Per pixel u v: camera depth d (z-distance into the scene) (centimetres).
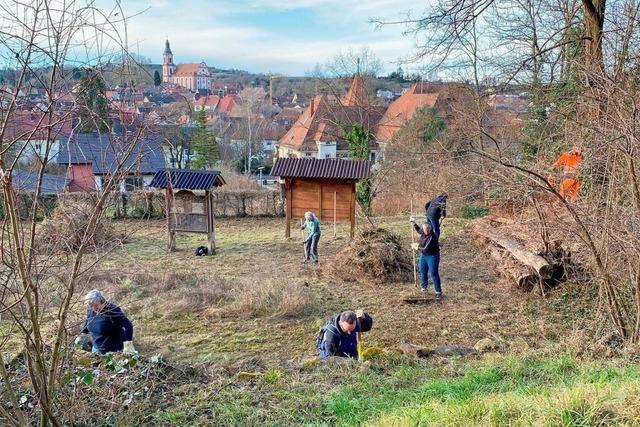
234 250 1540
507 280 1128
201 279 1177
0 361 385
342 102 3478
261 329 898
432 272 1042
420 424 435
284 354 788
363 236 1270
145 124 382
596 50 964
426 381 599
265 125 5641
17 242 347
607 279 702
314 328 899
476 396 498
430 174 1848
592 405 391
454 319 930
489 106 1434
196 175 1451
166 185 1420
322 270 1278
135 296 1057
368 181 2077
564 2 1277
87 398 526
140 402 536
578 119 759
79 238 423
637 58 726
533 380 575
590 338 767
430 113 2498
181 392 564
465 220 1755
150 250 1531
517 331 863
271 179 4581
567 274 1018
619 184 674
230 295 1054
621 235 674
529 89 1138
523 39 1459
